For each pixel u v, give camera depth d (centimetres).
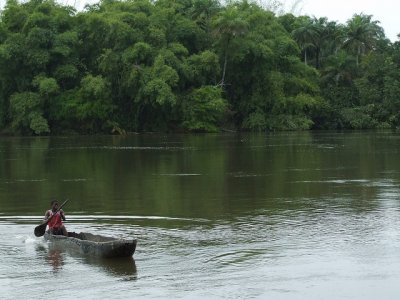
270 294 1254
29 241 1727
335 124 8544
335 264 1449
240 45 7900
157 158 4194
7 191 2708
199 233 1795
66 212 2164
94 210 2200
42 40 7412
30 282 1351
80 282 1346
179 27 8138
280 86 8038
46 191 2697
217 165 3700
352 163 3728
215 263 1471
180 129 7950
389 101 8556
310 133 7412
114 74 7619
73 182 2991
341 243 1647
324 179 2991
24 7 8081
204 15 8606
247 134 7350
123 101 7806
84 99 7512
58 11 7944
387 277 1348
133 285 1320
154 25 7825
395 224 1883
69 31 7769
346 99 8825
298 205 2255
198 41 8325
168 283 1328
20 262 1508
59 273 1414
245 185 2809
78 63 7812
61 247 1650
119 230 1855
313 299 1223
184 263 1474
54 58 7625
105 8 8444
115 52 7606
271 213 2100
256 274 1381
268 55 7875
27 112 7369
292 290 1275
